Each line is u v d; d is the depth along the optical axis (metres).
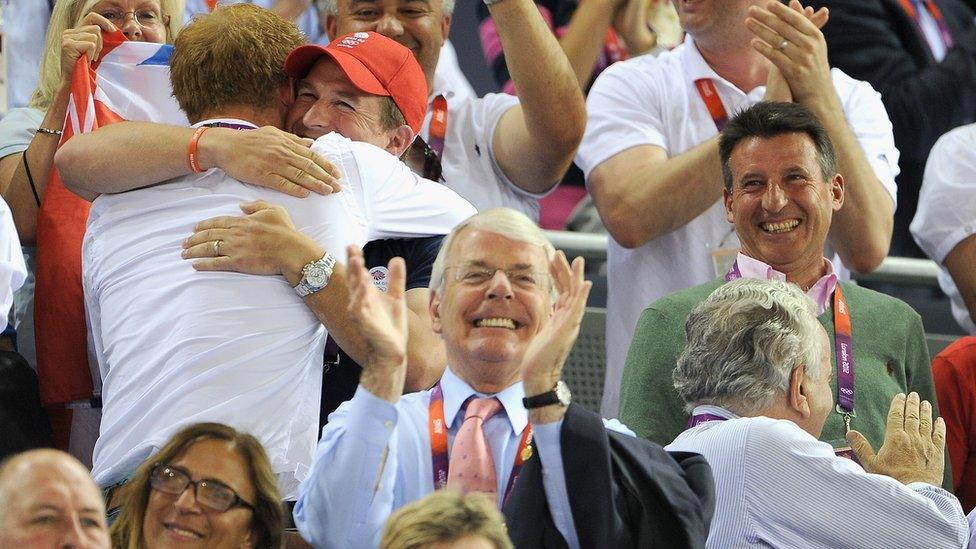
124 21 16.70
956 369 17.69
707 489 11.89
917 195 24.22
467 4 24.91
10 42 19.45
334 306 12.87
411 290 13.81
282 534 11.78
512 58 17.27
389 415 11.14
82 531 10.33
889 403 16.03
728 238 18.61
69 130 15.64
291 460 12.76
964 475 17.53
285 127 14.40
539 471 11.48
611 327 18.97
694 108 19.20
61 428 15.48
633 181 18.53
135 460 12.57
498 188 18.81
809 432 14.12
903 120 23.98
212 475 11.59
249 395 12.63
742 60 19.14
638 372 15.91
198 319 12.75
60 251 15.40
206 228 13.03
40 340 15.26
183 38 14.16
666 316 16.08
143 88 15.92
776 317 14.07
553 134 17.70
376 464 11.19
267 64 14.06
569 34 22.16
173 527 11.51
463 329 12.11
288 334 12.88
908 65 24.19
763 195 16.48
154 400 12.70
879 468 14.16
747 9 18.72
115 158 13.43
